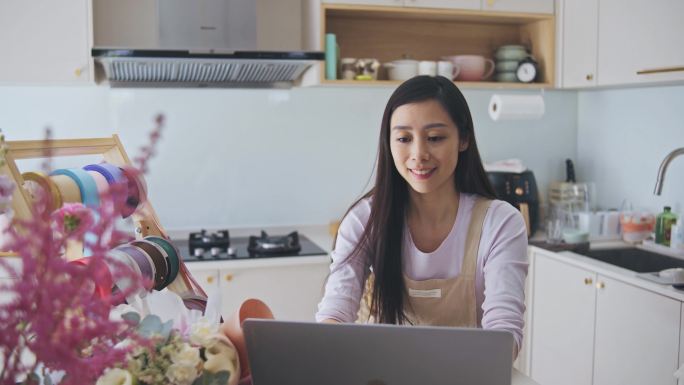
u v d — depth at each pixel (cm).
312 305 310
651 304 255
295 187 360
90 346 92
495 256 169
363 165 367
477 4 338
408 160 163
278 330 113
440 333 110
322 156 362
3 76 289
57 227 84
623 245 330
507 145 384
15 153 126
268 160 355
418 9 330
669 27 284
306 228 360
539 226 385
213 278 298
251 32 312
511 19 358
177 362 101
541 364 323
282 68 317
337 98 360
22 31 289
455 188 179
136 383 98
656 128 336
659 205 336
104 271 91
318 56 307
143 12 327
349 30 358
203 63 298
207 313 120
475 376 112
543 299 320
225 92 347
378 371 113
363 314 193
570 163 380
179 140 344
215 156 349
